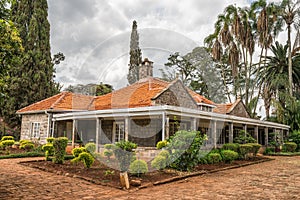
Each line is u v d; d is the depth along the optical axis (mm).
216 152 11992
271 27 25984
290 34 26016
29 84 23469
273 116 27078
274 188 6816
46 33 25672
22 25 24766
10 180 6977
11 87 22641
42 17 25469
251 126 19812
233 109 20047
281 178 8359
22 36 24484
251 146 13672
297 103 25219
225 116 13930
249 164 12125
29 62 23719
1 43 5426
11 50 5543
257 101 26141
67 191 5988
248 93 27828
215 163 11273
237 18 24453
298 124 24219
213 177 8367
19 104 23094
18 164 9680
